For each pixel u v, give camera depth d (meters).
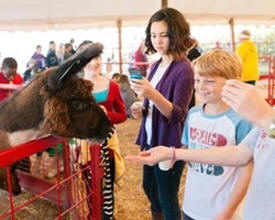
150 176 2.23
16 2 6.80
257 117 0.86
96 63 2.43
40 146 1.34
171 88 1.92
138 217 2.89
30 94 1.71
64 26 9.72
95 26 10.13
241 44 6.29
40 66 9.38
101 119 1.75
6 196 2.53
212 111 1.56
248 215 1.02
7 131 1.79
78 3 7.20
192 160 1.35
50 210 2.54
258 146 1.01
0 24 8.87
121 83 3.89
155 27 1.94
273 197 0.93
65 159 1.76
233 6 8.25
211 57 1.49
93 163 1.86
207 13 8.84
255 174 1.01
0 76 4.36
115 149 2.42
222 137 1.47
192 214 1.59
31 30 9.82
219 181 1.48
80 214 1.98
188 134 1.67
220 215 1.35
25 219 2.40
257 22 10.89
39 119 1.69
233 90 0.91
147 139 2.12
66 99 1.64
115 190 3.38
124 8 7.85
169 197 2.05
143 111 2.11
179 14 1.94
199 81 1.52
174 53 1.93
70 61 1.56
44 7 7.31
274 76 5.50
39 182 2.35
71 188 1.99
